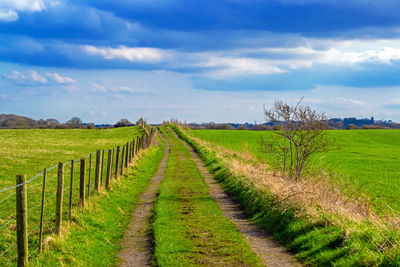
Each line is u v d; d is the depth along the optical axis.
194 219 12.40
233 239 10.07
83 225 10.64
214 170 25.47
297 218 10.52
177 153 38.69
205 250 9.11
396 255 6.84
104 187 16.16
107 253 9.10
